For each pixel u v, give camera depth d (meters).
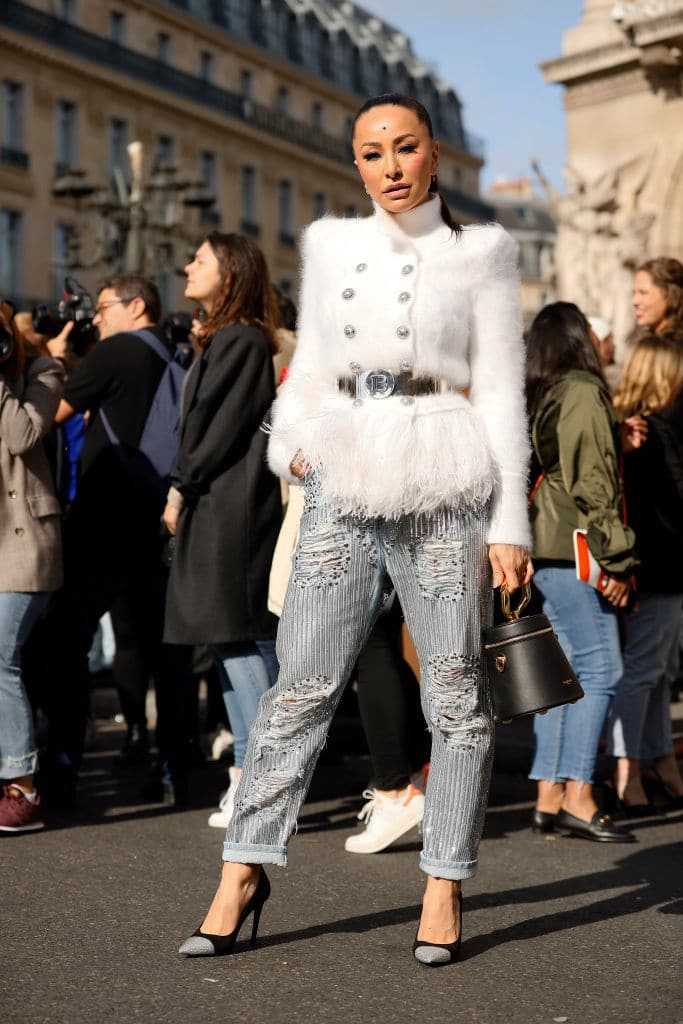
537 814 6.16
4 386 5.80
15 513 5.91
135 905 4.78
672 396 6.59
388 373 3.96
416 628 4.05
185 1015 3.63
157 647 6.70
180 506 5.93
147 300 7.01
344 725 7.92
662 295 7.17
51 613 6.61
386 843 5.70
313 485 4.04
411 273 3.94
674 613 6.64
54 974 3.98
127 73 51.00
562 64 14.83
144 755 7.83
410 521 3.96
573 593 6.02
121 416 6.67
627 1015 3.69
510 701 4.02
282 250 60.91
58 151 48.50
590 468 5.87
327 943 4.30
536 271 91.06
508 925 4.57
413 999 3.78
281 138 60.31
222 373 5.81
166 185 22.17
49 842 5.79
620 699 6.64
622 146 14.65
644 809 6.62
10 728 5.91
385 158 3.95
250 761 4.06
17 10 45.94
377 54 72.00
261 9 62.09
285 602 4.08
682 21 12.67
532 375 6.10
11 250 46.53
